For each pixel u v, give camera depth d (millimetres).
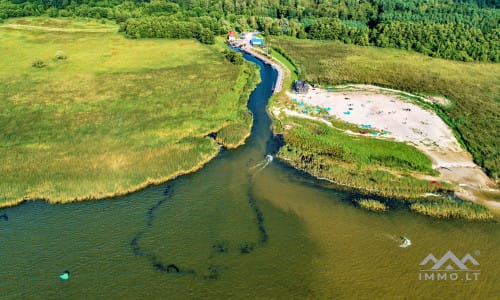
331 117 99562
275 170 77125
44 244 57500
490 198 69875
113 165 75250
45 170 73000
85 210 64625
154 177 72750
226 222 63000
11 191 67312
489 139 88812
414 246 58688
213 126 92938
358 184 72375
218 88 115750
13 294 49906
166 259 55656
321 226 62531
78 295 49969
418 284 52312
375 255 57000
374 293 51000
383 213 65500
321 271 54219
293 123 96375
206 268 54406
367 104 108500
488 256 57188
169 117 96125
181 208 65875
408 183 72250
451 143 88250
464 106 107688
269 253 57125
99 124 91312
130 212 64500
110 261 54969
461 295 50844
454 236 60812
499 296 50812
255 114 102125
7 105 99562
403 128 94438
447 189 71562
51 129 88312
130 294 50281
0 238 58406
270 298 50188
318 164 78438
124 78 121562
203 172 76000
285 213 65312
